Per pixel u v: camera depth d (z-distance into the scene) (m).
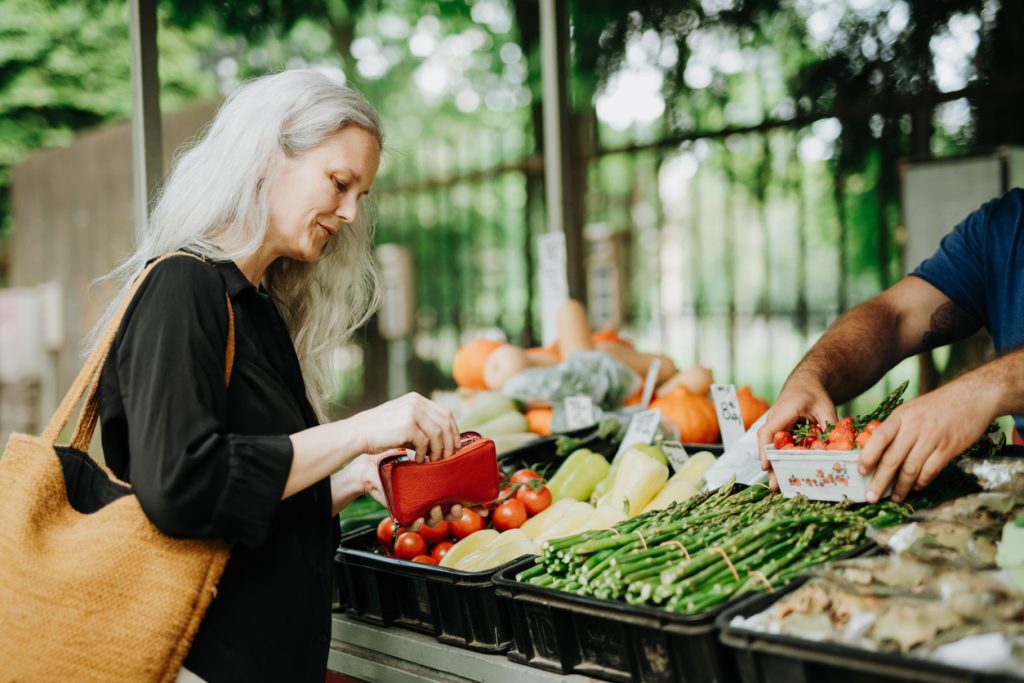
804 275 6.53
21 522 1.56
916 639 1.28
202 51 9.64
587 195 6.98
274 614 1.65
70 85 9.95
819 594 1.42
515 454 2.91
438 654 1.90
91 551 1.51
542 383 3.39
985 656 1.22
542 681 1.69
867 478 1.75
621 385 3.45
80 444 1.64
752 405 3.26
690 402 3.26
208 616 1.60
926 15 6.05
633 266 7.50
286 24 9.41
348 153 1.68
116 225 7.85
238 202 1.66
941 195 5.08
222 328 1.57
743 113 7.03
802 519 1.71
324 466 1.56
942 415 1.67
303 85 1.69
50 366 8.13
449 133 9.07
